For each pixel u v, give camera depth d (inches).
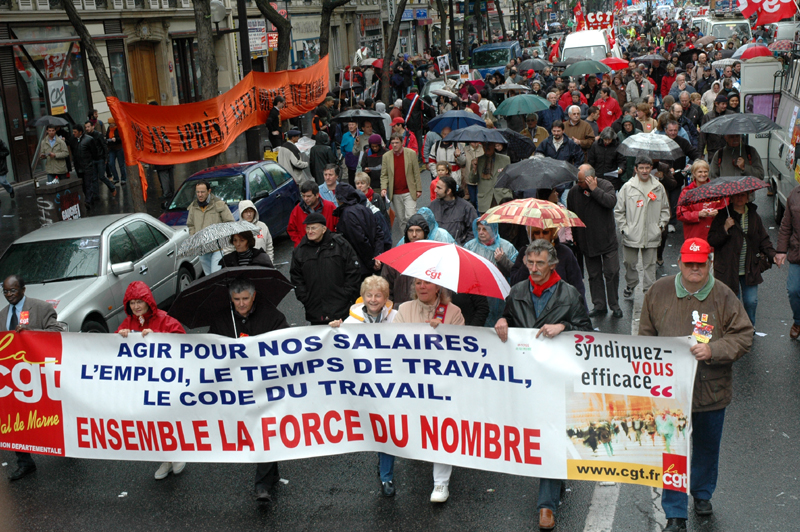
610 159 466.9
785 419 260.1
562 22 4407.0
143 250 397.1
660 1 4163.4
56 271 358.9
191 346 234.1
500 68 1540.4
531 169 345.7
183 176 876.6
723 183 300.2
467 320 254.5
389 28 2362.2
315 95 764.0
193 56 1344.7
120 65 1092.5
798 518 204.2
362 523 215.2
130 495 238.7
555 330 207.9
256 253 292.7
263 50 1456.7
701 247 193.0
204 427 237.0
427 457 224.5
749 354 317.7
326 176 398.0
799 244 313.9
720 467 232.7
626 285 394.0
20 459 253.3
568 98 810.8
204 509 228.1
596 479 208.4
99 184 821.2
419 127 873.5
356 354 226.4
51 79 919.0
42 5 903.7
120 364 239.1
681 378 199.9
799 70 480.7
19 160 857.5
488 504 220.5
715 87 770.2
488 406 217.5
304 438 232.8
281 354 230.1
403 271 210.8
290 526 216.1
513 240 337.1
